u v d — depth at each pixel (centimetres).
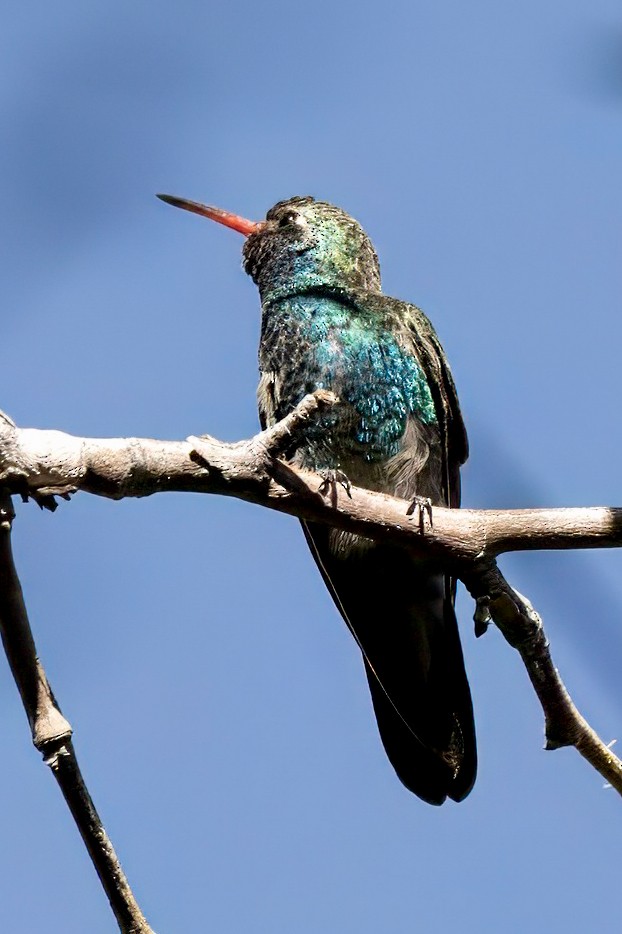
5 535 571
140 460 645
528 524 743
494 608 734
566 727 730
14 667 573
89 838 572
